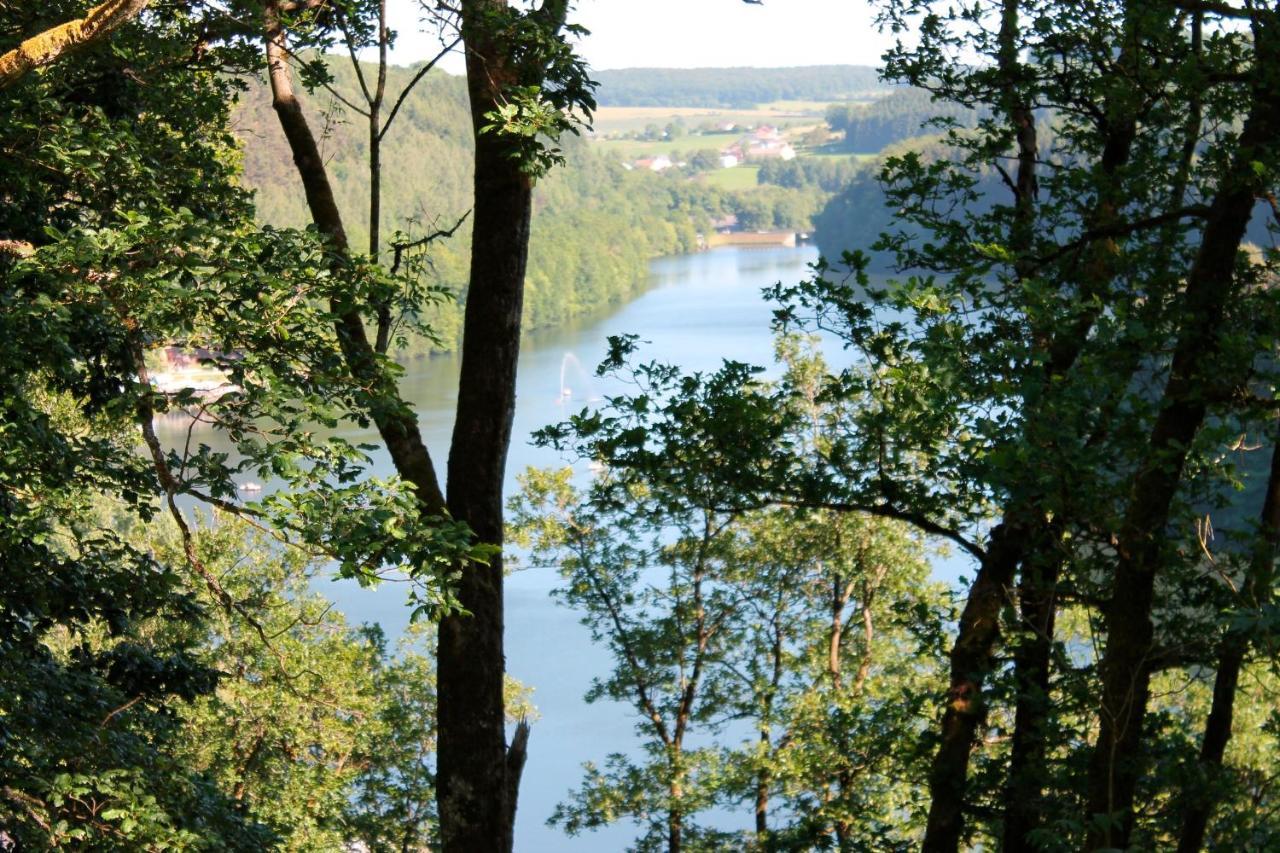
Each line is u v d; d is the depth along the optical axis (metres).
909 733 12.58
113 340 9.55
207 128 10.70
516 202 8.44
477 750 8.55
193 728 18.77
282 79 8.70
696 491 9.62
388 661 23.56
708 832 21.08
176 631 19.16
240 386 6.25
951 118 10.12
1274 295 7.36
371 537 5.94
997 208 9.21
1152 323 7.71
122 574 10.76
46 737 8.83
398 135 107.56
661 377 9.68
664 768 20.91
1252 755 17.02
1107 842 6.40
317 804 19.78
